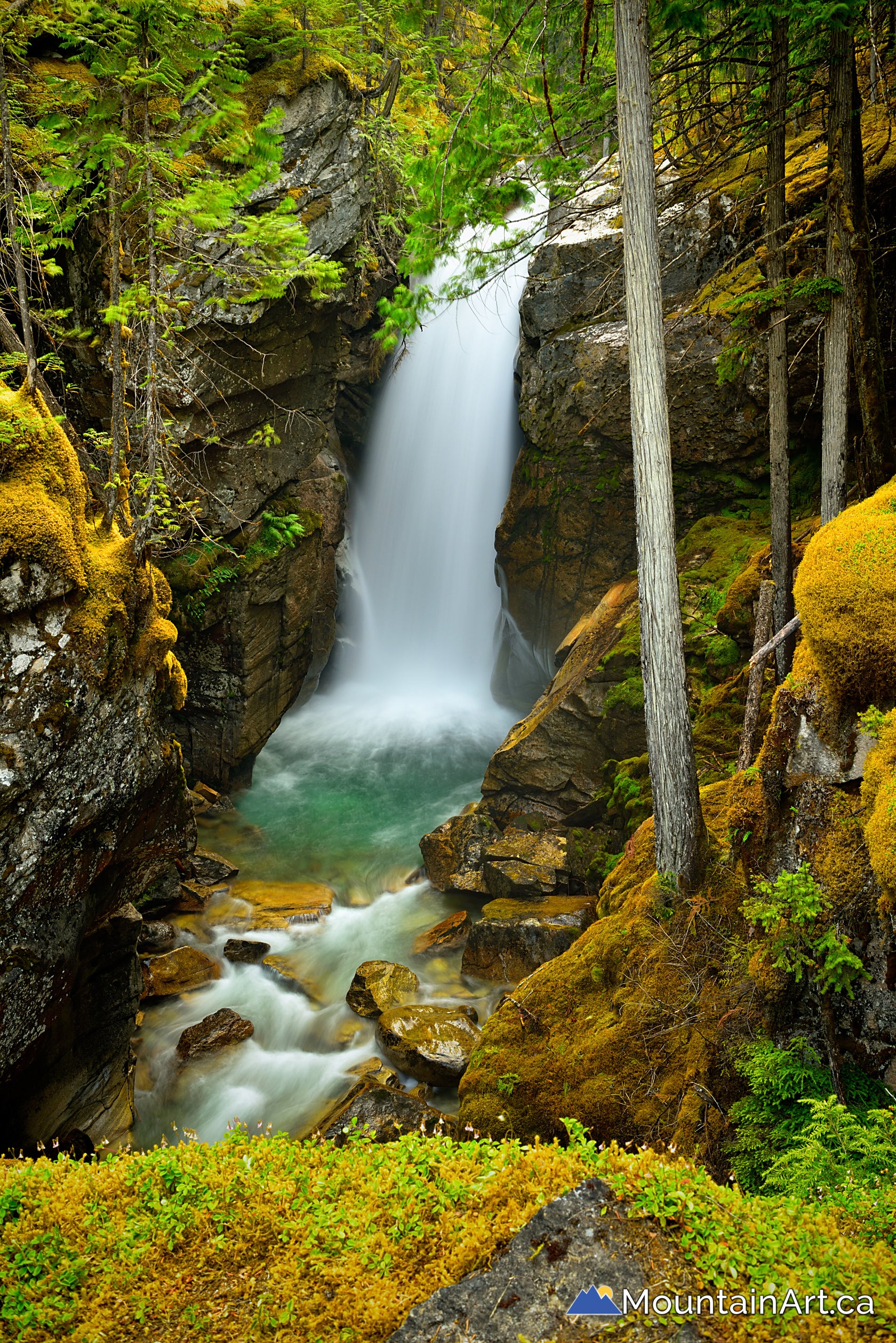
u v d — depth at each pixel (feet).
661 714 24.18
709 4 23.06
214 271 28.04
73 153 25.00
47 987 21.90
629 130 23.48
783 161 29.07
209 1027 33.53
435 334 67.26
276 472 46.68
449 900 43.70
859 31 25.03
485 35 47.65
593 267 50.06
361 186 42.70
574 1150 11.15
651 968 23.16
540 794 45.32
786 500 30.22
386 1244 9.99
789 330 38.29
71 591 21.56
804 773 19.30
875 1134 12.98
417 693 69.82
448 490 67.46
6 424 21.04
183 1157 12.03
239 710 50.11
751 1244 9.26
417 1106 27.04
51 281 35.01
